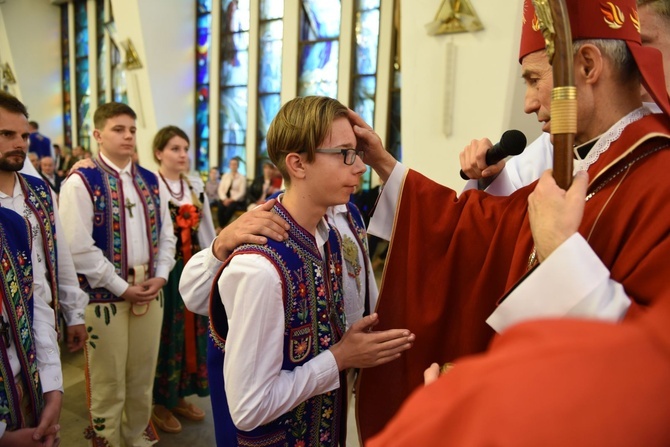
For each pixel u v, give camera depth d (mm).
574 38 753
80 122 12094
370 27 6918
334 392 1051
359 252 1211
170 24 8586
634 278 653
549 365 308
